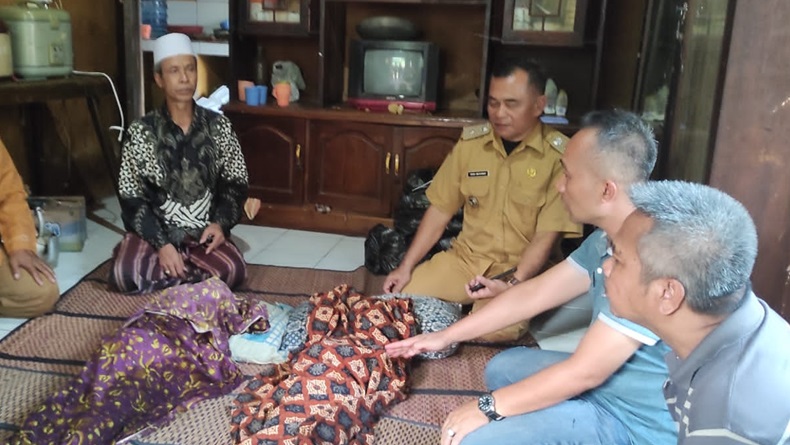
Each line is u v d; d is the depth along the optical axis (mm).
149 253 2750
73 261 3119
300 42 4031
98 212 3918
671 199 998
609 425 1424
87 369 1943
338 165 3623
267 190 3744
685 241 942
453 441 1446
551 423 1411
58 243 3061
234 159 2938
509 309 1729
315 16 3750
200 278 2740
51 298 2480
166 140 2736
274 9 3707
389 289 2602
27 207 2547
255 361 2168
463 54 3848
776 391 915
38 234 2961
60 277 2906
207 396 1962
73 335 2357
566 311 2664
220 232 2824
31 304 2447
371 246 3105
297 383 1853
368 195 3619
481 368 2242
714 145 1739
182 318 2117
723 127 1721
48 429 1737
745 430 920
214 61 4156
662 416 1376
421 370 2209
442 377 2170
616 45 3691
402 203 3346
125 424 1797
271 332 2227
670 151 2645
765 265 1773
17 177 2533
